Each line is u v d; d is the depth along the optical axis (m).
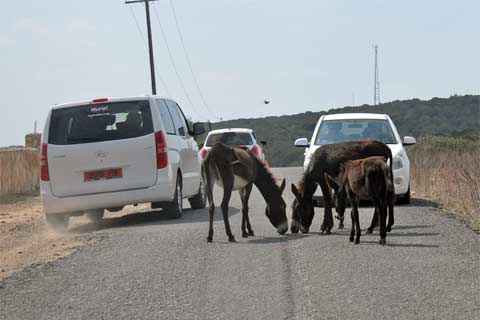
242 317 8.13
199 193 19.02
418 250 11.44
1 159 29.00
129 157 16.00
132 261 11.38
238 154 13.30
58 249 13.08
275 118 109.56
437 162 25.94
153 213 18.56
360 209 16.88
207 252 11.87
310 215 13.80
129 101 16.27
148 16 55.50
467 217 15.09
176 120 18.00
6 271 11.51
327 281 9.54
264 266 10.58
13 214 21.81
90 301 9.12
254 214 17.05
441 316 7.93
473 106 96.75
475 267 10.17
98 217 18.52
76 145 16.02
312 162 13.81
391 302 8.48
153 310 8.57
